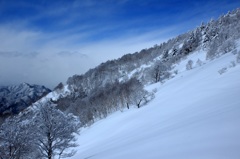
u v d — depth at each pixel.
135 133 21.91
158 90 62.62
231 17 115.44
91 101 98.94
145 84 88.75
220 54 68.75
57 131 20.72
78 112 87.56
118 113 66.31
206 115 13.77
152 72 83.88
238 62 39.06
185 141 8.85
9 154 15.77
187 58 101.50
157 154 8.32
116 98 85.50
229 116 10.48
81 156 22.33
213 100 21.20
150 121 29.55
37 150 19.88
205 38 103.81
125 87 91.25
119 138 24.58
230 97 18.78
